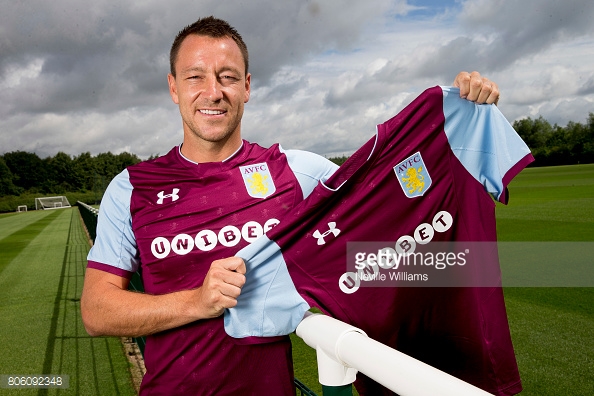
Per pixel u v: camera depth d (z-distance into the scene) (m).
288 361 1.62
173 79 1.89
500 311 1.58
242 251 1.48
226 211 1.70
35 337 5.78
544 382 3.73
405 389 0.71
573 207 17.59
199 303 1.42
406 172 1.55
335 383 1.02
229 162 1.75
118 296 1.61
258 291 1.50
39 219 35.22
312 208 1.46
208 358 1.58
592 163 62.16
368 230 1.54
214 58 1.68
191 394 1.60
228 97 1.69
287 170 1.79
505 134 1.58
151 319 1.51
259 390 1.58
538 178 38.16
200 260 1.67
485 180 1.60
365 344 0.87
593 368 3.93
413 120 1.54
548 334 4.79
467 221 1.60
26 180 94.31
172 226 1.69
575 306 5.68
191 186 1.73
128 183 1.78
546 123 78.25
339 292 1.53
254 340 1.50
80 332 5.81
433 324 1.62
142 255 1.71
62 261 12.55
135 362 4.66
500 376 1.58
